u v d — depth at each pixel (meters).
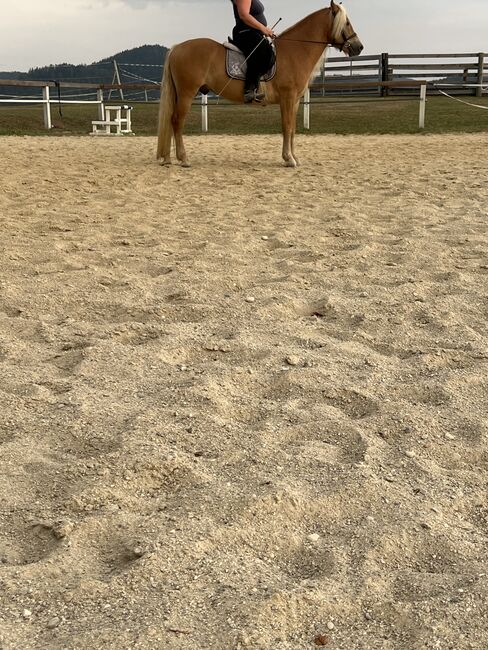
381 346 3.69
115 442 2.66
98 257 5.29
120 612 1.81
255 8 10.27
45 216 6.83
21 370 3.26
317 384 3.19
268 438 2.72
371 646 1.73
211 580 1.94
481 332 3.90
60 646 1.70
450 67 25.23
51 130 17.97
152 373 3.28
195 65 10.24
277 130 18.02
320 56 10.52
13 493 2.34
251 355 3.51
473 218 6.84
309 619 1.81
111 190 8.43
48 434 2.72
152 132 18.72
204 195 8.21
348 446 2.70
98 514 2.22
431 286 4.64
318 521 2.24
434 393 3.13
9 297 4.27
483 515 2.31
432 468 2.55
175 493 2.38
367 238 6.02
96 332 3.75
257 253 5.55
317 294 4.48
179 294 4.41
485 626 1.78
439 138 15.75
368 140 15.51
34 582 1.93
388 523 2.22
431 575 1.99
